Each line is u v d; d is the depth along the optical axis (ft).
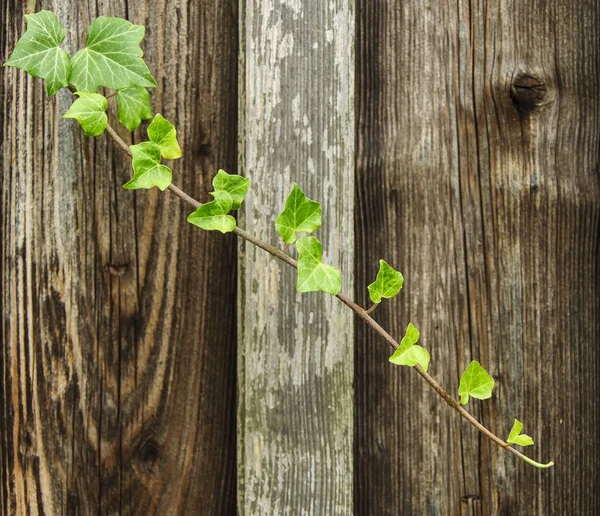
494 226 4.62
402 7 4.60
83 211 4.48
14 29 4.48
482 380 4.18
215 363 4.50
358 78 4.58
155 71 4.48
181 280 4.49
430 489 4.55
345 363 4.41
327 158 4.40
